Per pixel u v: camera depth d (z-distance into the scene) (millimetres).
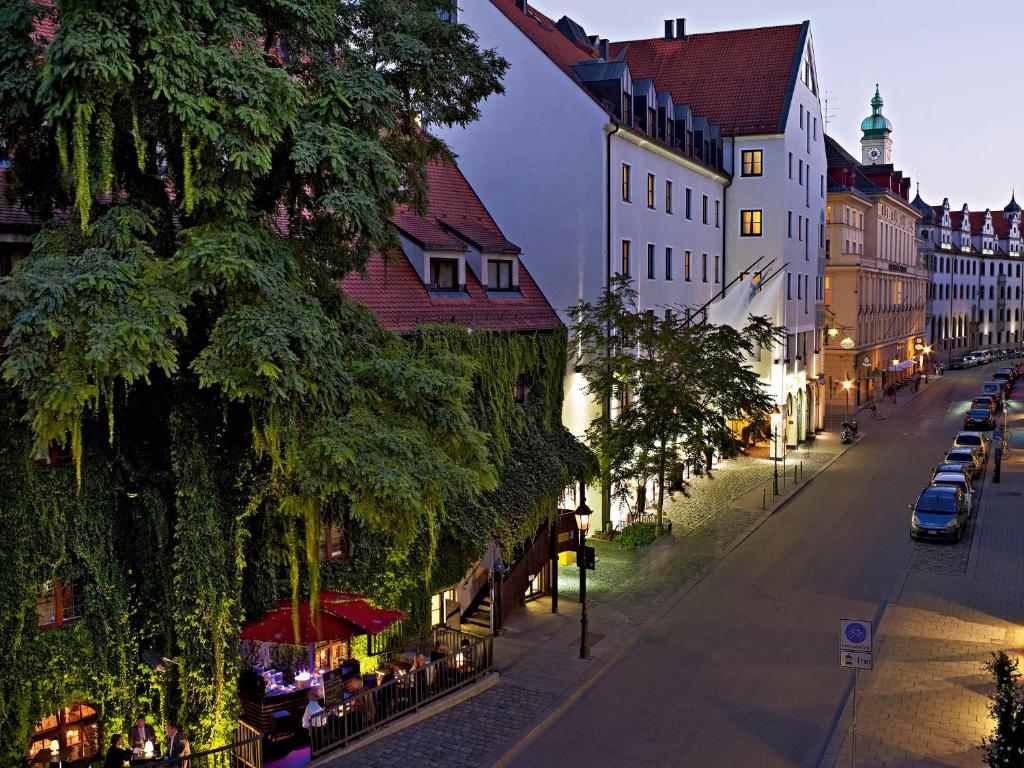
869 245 78688
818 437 56656
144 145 13203
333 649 20047
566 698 19219
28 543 14938
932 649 21422
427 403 16594
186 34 12844
